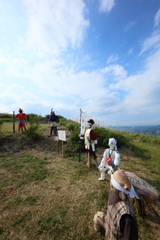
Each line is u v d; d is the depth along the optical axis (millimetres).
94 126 8273
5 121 14344
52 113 8086
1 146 6531
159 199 3158
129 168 4961
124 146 7293
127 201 1372
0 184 3568
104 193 3205
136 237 1185
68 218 2486
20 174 4117
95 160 4613
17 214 2568
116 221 1279
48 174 4156
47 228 2271
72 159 5551
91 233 2184
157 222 2467
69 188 3439
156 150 7668
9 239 2080
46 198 3041
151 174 4535
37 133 8000
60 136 5816
